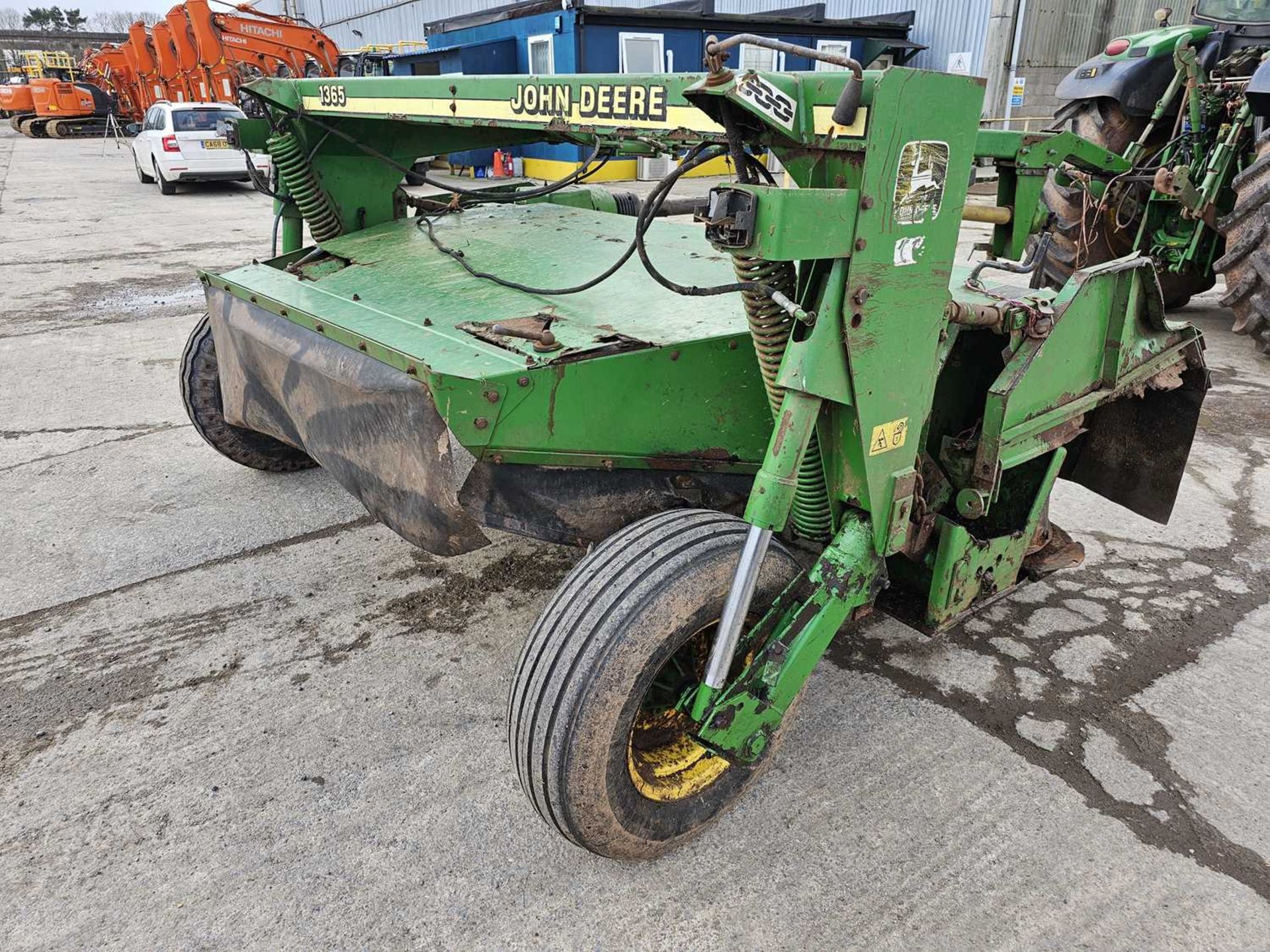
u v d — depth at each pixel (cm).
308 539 350
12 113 2917
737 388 237
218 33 1373
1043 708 257
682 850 209
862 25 1484
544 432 214
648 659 176
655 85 180
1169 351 276
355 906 195
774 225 150
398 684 267
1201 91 541
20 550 339
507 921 191
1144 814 220
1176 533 354
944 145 169
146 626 294
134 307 706
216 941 187
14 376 536
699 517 196
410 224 357
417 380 208
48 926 189
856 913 193
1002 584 254
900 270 172
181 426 463
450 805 222
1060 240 584
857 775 232
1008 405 228
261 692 263
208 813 219
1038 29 1412
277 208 358
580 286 240
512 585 319
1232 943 187
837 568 194
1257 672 272
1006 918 192
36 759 236
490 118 230
